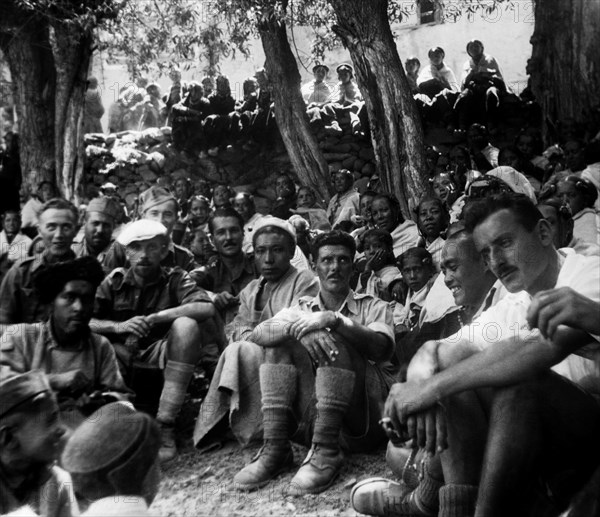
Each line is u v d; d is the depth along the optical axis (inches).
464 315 202.7
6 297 230.8
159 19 517.3
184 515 178.9
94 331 216.7
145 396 225.1
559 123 506.9
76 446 118.3
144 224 228.8
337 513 175.9
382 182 433.1
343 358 189.6
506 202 153.8
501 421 135.1
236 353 208.4
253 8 467.5
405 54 690.8
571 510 133.7
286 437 195.6
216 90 568.4
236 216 263.3
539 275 153.5
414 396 140.8
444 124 524.4
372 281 264.2
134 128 617.6
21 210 437.1
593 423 136.3
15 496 139.4
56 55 510.9
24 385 141.8
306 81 674.8
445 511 142.1
